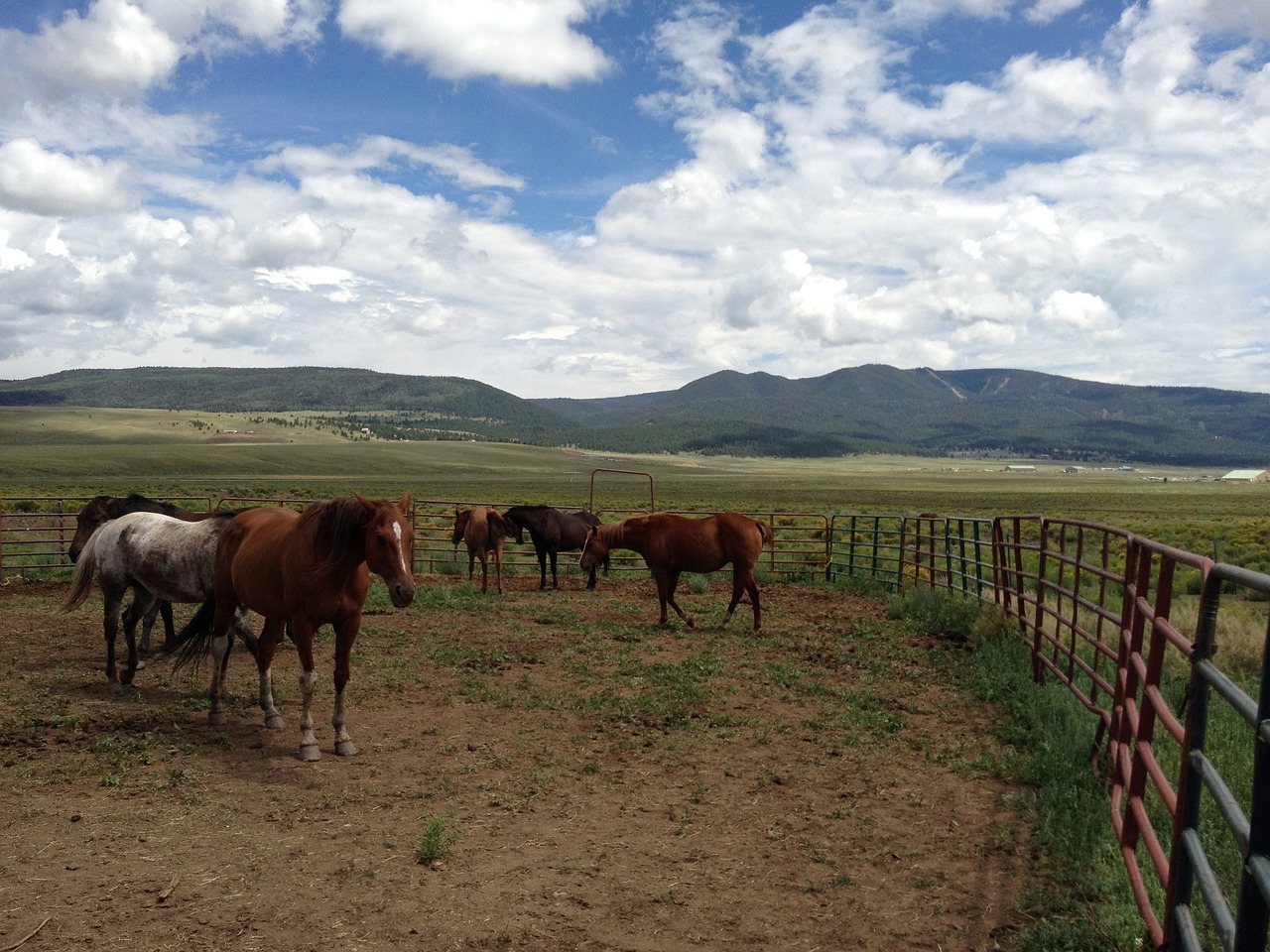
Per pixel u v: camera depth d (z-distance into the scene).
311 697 6.58
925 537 16.11
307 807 5.42
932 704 8.16
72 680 8.76
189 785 5.78
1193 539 36.44
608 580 19.19
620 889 4.32
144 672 9.24
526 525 17.09
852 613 14.30
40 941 3.71
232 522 7.50
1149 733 4.27
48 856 4.61
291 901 4.11
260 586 6.91
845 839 4.99
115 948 3.66
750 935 3.89
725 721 7.48
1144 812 4.11
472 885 4.32
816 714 7.80
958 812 5.41
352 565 6.50
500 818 5.28
